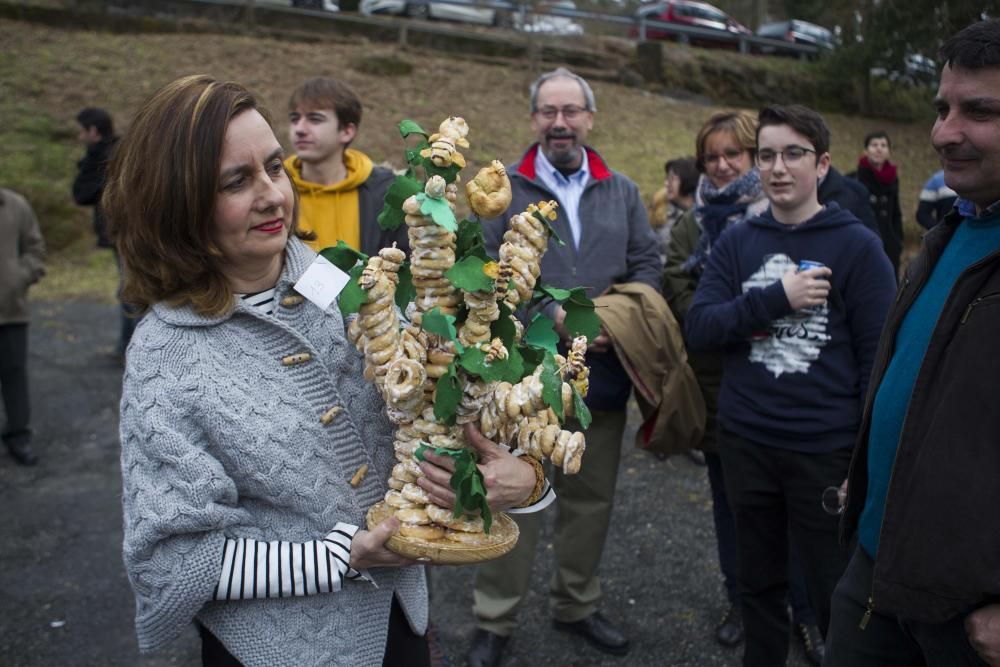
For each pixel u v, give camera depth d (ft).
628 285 9.53
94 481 14.44
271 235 4.57
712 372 9.62
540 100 9.72
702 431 9.50
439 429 4.45
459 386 4.22
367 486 4.86
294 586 4.47
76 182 20.33
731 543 9.91
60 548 12.10
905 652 5.63
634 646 9.77
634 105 46.96
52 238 30.73
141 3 44.45
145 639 4.49
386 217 4.48
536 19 50.72
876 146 17.26
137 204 4.41
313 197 9.28
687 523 12.99
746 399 7.83
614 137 41.96
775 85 52.75
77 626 10.21
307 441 4.60
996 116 4.82
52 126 34.63
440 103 42.14
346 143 9.39
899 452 4.98
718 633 9.84
